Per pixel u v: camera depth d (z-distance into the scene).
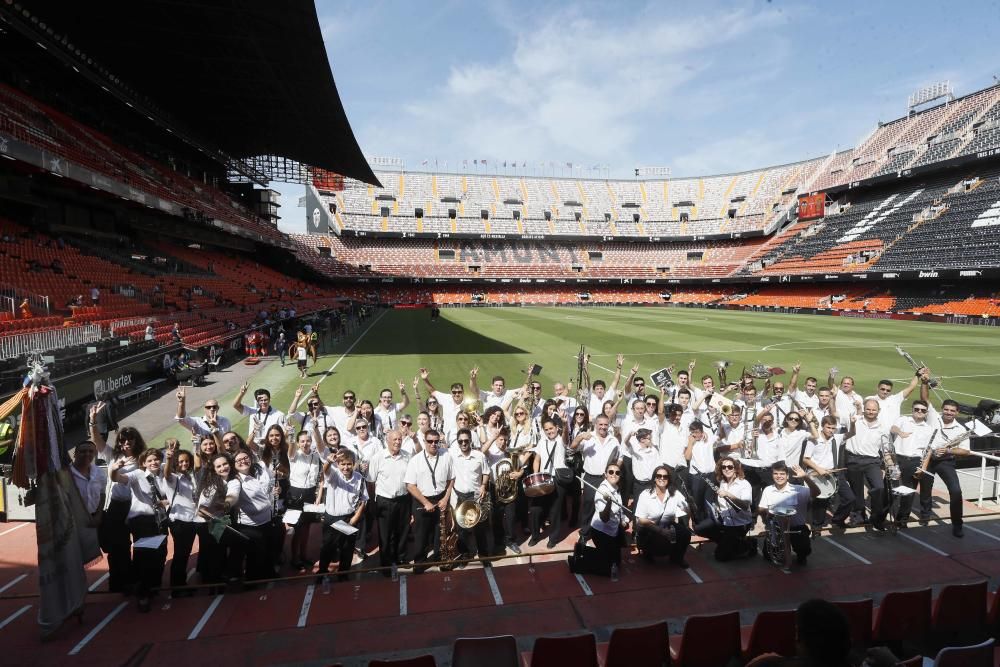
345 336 37.62
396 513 7.44
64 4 22.64
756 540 7.77
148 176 33.31
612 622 6.23
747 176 94.25
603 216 93.75
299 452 7.77
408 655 5.68
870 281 63.06
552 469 8.29
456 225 88.25
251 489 6.88
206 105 35.78
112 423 12.61
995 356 28.44
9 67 29.02
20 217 26.86
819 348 31.70
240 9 22.23
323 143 42.41
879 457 8.57
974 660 4.40
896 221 64.94
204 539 6.82
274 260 66.44
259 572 7.04
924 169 62.03
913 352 29.89
